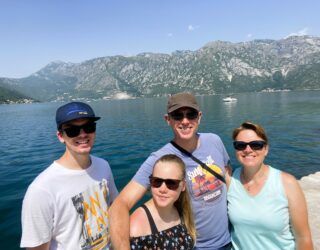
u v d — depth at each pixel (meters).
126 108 28.38
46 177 0.95
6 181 4.04
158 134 9.02
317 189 2.36
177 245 0.94
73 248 0.97
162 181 0.93
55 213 0.94
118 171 4.51
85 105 1.03
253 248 1.06
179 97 1.10
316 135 7.72
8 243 2.20
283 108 18.23
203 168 1.13
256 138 1.04
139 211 0.95
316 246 1.51
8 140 8.92
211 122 12.27
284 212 1.01
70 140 0.99
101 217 1.06
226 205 1.17
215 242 1.13
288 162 5.02
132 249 0.87
